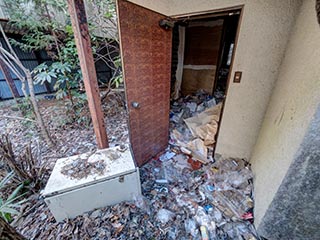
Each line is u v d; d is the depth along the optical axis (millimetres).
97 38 3189
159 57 1791
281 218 1053
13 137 2662
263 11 1395
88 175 1317
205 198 1586
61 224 1329
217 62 3799
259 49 1515
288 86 1199
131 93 1575
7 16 3119
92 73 1465
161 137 2289
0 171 1693
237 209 1430
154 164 2135
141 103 1734
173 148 2471
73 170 1363
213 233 1282
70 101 3244
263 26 1435
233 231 1290
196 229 1313
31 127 2873
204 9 1618
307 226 993
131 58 1460
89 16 2965
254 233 1260
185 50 4086
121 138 2670
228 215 1407
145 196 1629
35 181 1637
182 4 1706
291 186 931
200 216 1406
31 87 2125
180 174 1948
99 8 2932
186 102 3715
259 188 1386
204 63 3963
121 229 1310
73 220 1354
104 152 1591
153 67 1749
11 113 3637
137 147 1884
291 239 1090
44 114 3447
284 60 1404
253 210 1396
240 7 1470
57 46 2838
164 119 2236
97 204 1402
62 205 1264
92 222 1343
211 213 1438
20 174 1566
